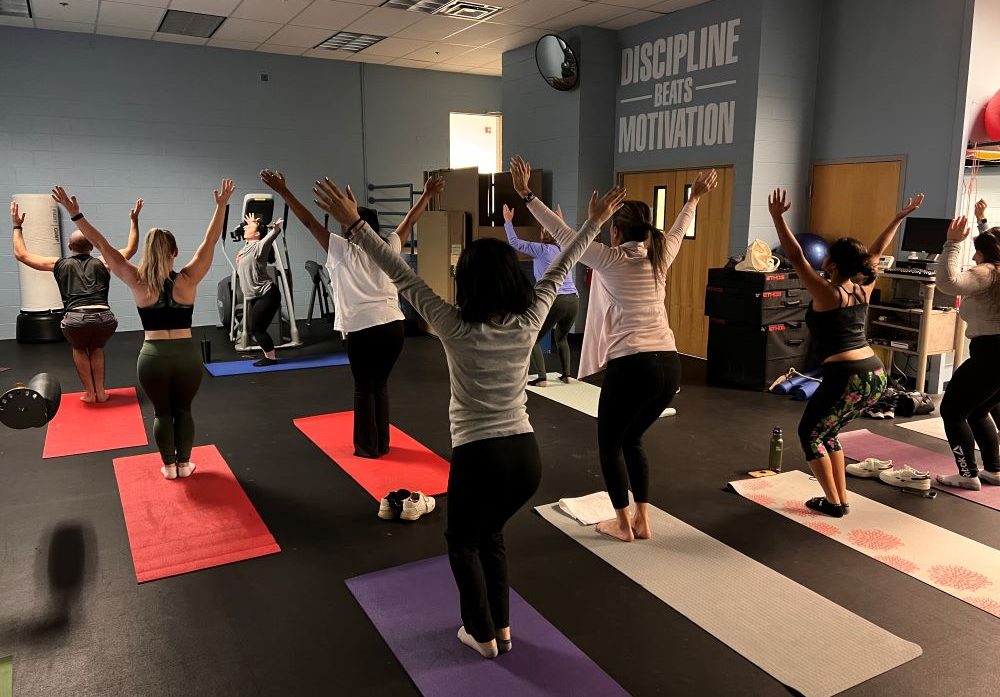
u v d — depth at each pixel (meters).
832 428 3.34
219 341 8.20
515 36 8.18
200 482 3.85
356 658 2.37
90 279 5.25
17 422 2.89
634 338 2.83
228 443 4.55
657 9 6.96
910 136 5.78
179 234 9.02
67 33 8.09
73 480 3.89
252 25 7.77
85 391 5.82
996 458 3.84
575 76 7.62
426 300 2.02
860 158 6.17
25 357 7.17
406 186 9.14
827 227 6.54
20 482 3.85
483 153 12.31
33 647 2.41
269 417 5.15
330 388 6.04
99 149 8.45
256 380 6.30
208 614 2.62
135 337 8.37
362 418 4.21
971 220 5.68
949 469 4.07
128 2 6.87
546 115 8.34
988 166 5.68
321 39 8.41
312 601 2.71
